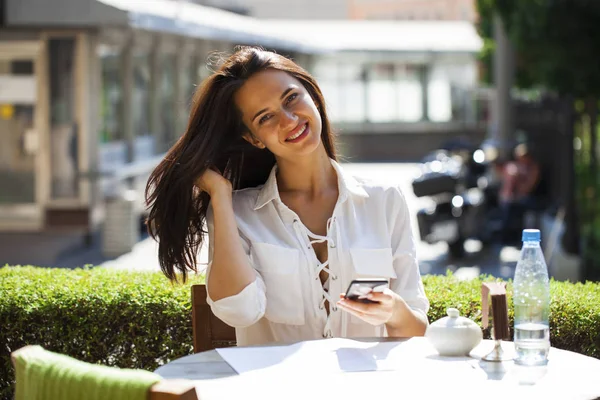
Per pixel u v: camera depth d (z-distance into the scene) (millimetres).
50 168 16781
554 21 12469
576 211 12461
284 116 4148
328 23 43188
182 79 22047
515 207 15625
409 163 34844
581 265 12367
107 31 17062
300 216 4328
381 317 3859
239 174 4562
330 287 4234
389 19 64062
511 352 3785
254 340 4305
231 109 4262
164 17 17266
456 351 3738
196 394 2721
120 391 2736
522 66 18641
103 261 15148
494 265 14258
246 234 4277
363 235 4281
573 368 3570
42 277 5953
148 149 19734
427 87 39188
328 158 4375
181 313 5484
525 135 18047
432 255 15469
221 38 20750
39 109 16719
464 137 39094
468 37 39938
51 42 16656
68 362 2887
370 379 3461
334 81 38875
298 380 3455
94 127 16750
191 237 4445
